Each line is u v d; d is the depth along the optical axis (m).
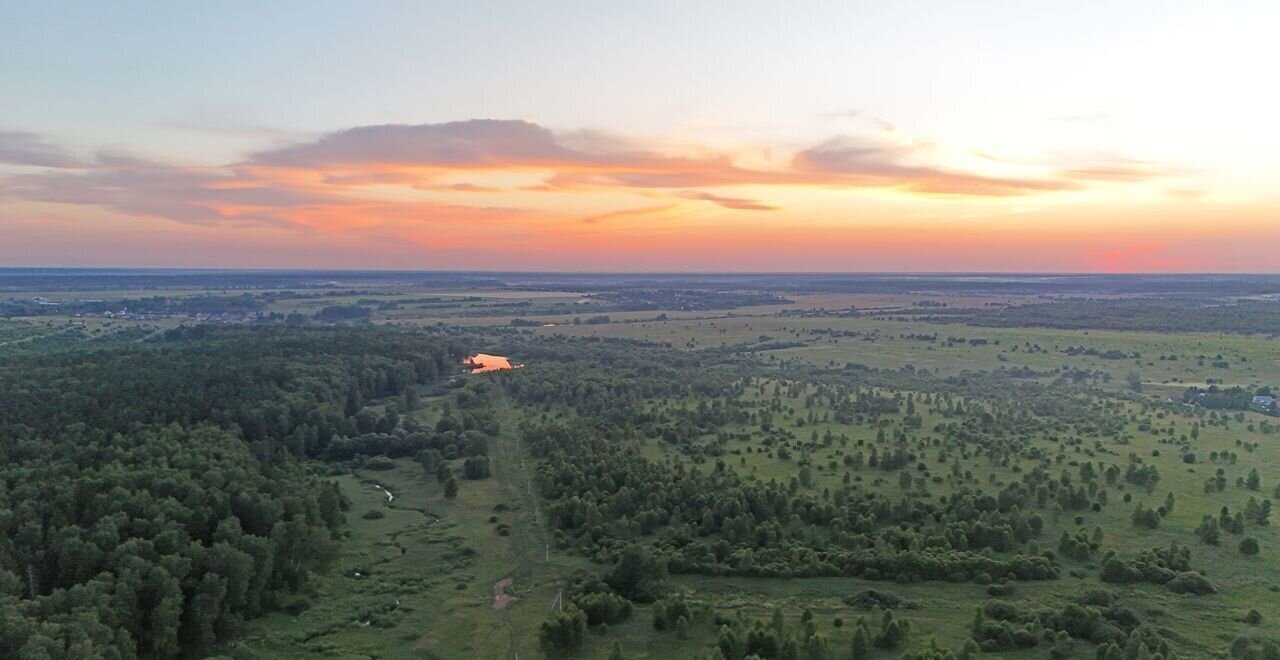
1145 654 99.25
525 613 126.00
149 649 111.38
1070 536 142.75
